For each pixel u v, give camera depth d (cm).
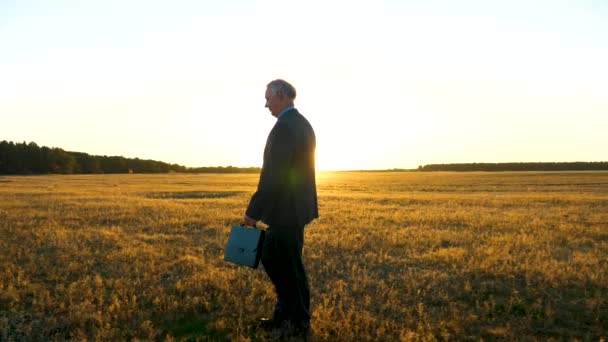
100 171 12900
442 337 452
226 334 459
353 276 666
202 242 969
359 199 2489
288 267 444
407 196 2820
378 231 1148
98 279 622
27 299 563
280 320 457
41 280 645
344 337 441
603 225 1296
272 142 418
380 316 499
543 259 802
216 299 568
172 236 1046
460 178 6956
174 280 642
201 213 1553
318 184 5375
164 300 548
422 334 456
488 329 473
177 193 3102
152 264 725
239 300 552
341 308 523
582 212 1689
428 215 1539
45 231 1074
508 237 1046
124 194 2881
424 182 5694
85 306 520
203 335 457
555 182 5197
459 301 568
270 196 418
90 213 1502
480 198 2558
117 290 585
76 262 746
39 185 4488
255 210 422
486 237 1062
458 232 1141
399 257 822
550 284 632
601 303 543
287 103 435
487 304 541
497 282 647
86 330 465
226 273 680
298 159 424
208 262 766
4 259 770
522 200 2362
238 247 438
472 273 698
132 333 453
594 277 647
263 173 424
